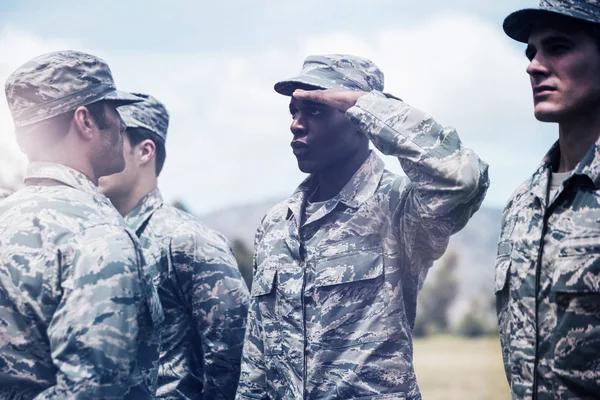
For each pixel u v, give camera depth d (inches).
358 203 108.9
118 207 129.7
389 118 102.0
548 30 83.2
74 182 93.3
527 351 81.4
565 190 81.9
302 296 107.0
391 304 104.3
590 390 76.9
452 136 99.8
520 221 86.3
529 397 80.8
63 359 81.0
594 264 77.0
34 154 95.0
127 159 129.1
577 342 77.4
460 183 96.8
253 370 112.6
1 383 84.7
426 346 2511.1
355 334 103.5
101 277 83.9
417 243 105.7
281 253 111.3
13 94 94.5
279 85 115.2
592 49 82.0
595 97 82.0
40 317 84.4
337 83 112.4
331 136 109.7
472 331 2945.4
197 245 122.2
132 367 84.6
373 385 101.6
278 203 119.4
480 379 1302.9
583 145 83.7
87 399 79.6
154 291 93.4
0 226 88.7
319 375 103.5
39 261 85.0
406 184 107.3
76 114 95.1
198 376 124.5
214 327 120.6
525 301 82.4
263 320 111.5
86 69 96.5
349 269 105.3
